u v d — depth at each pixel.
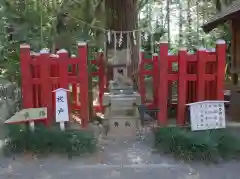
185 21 15.88
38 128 5.81
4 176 4.74
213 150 5.21
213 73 6.54
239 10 7.04
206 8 13.66
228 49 11.59
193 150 5.25
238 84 7.82
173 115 7.92
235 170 4.84
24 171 4.90
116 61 6.91
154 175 4.70
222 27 11.90
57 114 5.97
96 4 8.57
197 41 13.65
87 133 5.89
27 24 8.84
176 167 4.96
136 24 7.91
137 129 6.55
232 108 7.89
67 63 6.27
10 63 8.55
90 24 8.15
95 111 8.43
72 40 8.78
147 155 5.48
